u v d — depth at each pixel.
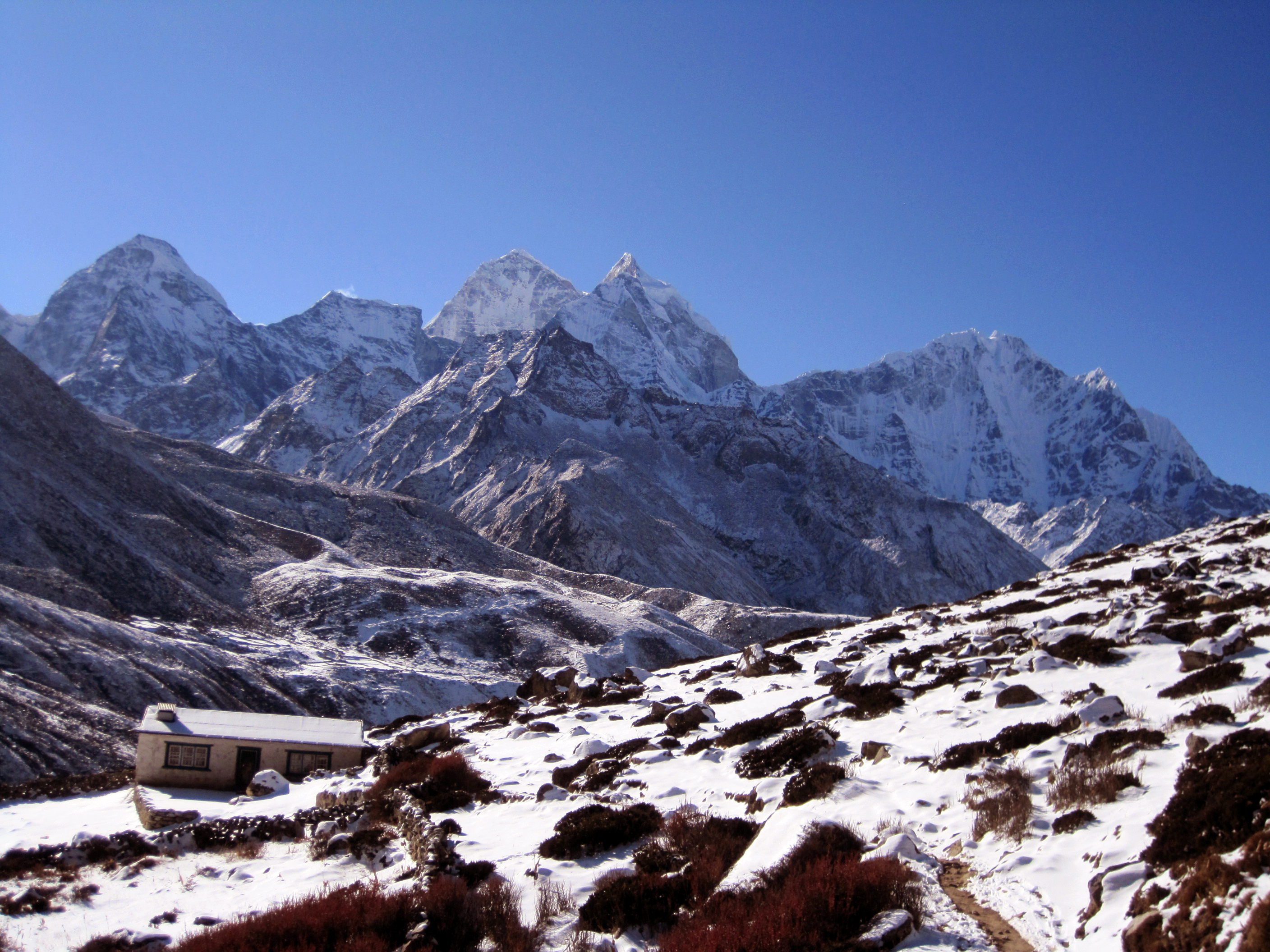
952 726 23.92
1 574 94.38
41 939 20.89
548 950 16.47
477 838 23.14
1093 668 26.59
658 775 25.89
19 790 41.84
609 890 17.27
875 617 61.47
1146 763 17.58
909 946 13.36
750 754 24.80
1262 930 10.47
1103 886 13.53
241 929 18.02
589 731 35.22
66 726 64.31
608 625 138.75
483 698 109.31
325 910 18.30
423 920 17.38
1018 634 35.16
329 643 118.75
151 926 21.00
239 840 27.86
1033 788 18.23
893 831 17.45
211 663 90.00
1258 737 15.80
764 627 163.12
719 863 17.80
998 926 13.82
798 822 17.83
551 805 24.89
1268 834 12.15
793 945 13.73
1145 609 32.69
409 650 120.06
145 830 30.47
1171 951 11.44
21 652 72.62
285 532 155.88
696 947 14.37
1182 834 13.65
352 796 30.53
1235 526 59.50
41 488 115.06
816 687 35.19
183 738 38.56
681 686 44.03
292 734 40.31
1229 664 21.70
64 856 27.42
